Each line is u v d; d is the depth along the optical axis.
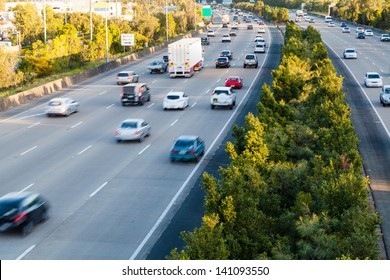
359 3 177.75
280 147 25.88
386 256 19.09
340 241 16.28
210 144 37.31
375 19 146.75
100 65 75.81
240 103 52.06
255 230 17.62
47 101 54.84
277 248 16.73
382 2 190.12
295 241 18.25
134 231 23.02
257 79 66.19
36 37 121.12
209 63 82.94
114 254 20.81
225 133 40.44
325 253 15.95
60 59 76.44
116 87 63.28
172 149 33.00
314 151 28.20
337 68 73.81
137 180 29.80
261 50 93.44
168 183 29.25
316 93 38.75
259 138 24.58
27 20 120.50
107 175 30.70
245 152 23.86
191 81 66.12
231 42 115.69
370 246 15.80
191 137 33.91
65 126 43.59
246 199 18.22
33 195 23.70
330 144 26.84
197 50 73.44
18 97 53.38
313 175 22.81
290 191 22.31
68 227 23.48
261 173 22.97
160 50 104.06
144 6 186.12
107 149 36.41
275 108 33.62
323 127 30.61
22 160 33.91
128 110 49.78
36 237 22.45
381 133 38.81
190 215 24.75
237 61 84.38
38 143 38.22
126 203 26.33
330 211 18.50
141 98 51.84
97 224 23.81
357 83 62.09
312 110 34.94
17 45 112.75
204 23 177.38
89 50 84.06
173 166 32.38
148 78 69.62
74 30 84.12
